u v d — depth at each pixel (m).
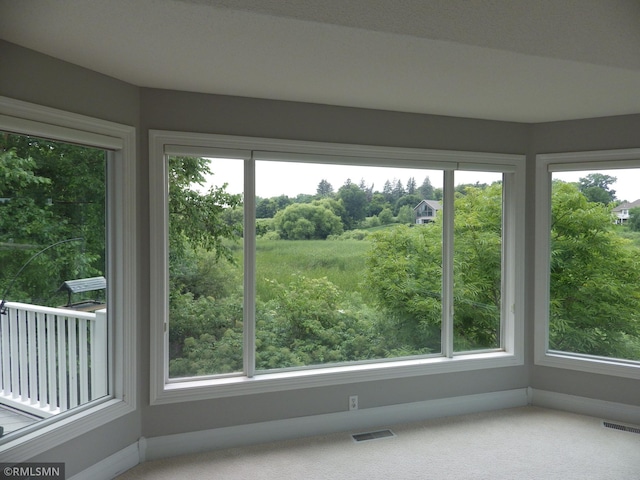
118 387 2.62
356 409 3.23
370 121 3.22
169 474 2.58
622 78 2.49
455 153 3.44
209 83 2.62
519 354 3.65
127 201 2.61
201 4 1.65
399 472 2.63
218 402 2.90
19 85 2.06
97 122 2.41
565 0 2.12
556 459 2.79
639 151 3.31
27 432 2.17
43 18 1.76
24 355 2.20
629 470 2.67
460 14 1.97
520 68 2.34
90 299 2.52
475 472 2.64
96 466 2.45
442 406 3.46
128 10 1.69
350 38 1.95
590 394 3.51
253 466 2.69
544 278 3.64
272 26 1.83
